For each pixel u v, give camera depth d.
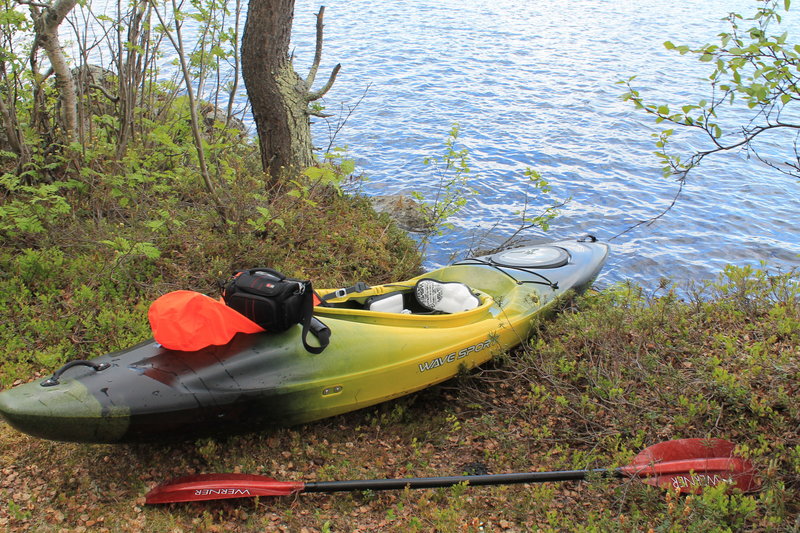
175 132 8.40
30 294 5.61
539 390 4.86
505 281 6.50
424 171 13.15
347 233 7.71
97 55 16.92
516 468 4.44
